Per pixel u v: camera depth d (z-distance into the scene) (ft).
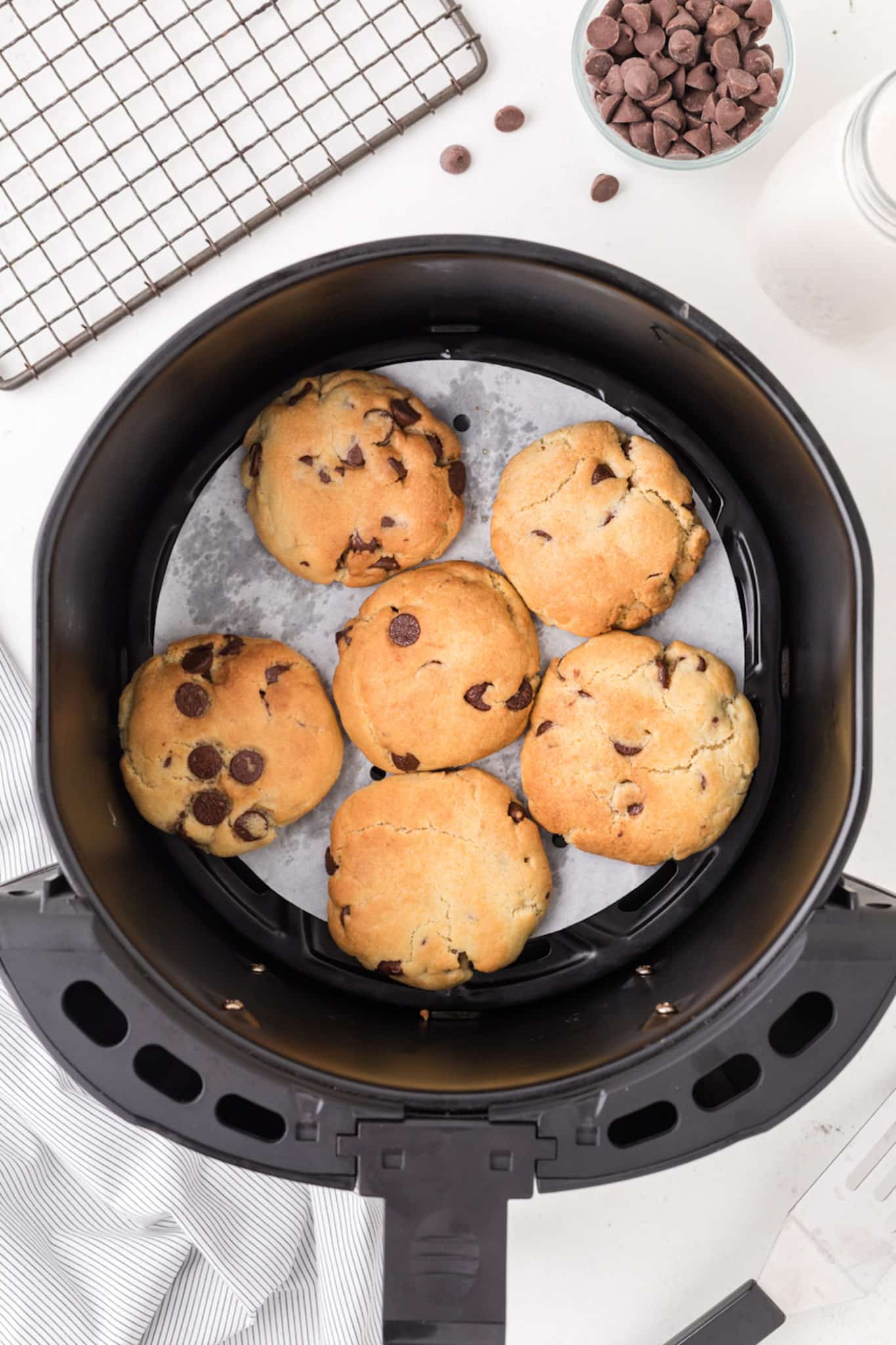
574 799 2.09
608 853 2.10
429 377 2.15
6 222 2.22
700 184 2.26
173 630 2.13
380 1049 2.02
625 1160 1.86
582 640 2.15
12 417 2.30
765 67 2.16
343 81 2.25
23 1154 2.33
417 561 2.12
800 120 2.26
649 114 2.20
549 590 2.10
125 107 2.26
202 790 2.09
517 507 2.10
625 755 2.09
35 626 1.90
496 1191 1.87
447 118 2.27
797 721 2.10
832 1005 1.86
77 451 1.93
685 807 2.08
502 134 2.27
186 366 1.98
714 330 1.94
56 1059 1.85
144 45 2.25
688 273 2.28
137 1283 2.33
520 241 1.94
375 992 2.13
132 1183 2.31
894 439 2.28
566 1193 2.37
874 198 2.02
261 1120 1.92
